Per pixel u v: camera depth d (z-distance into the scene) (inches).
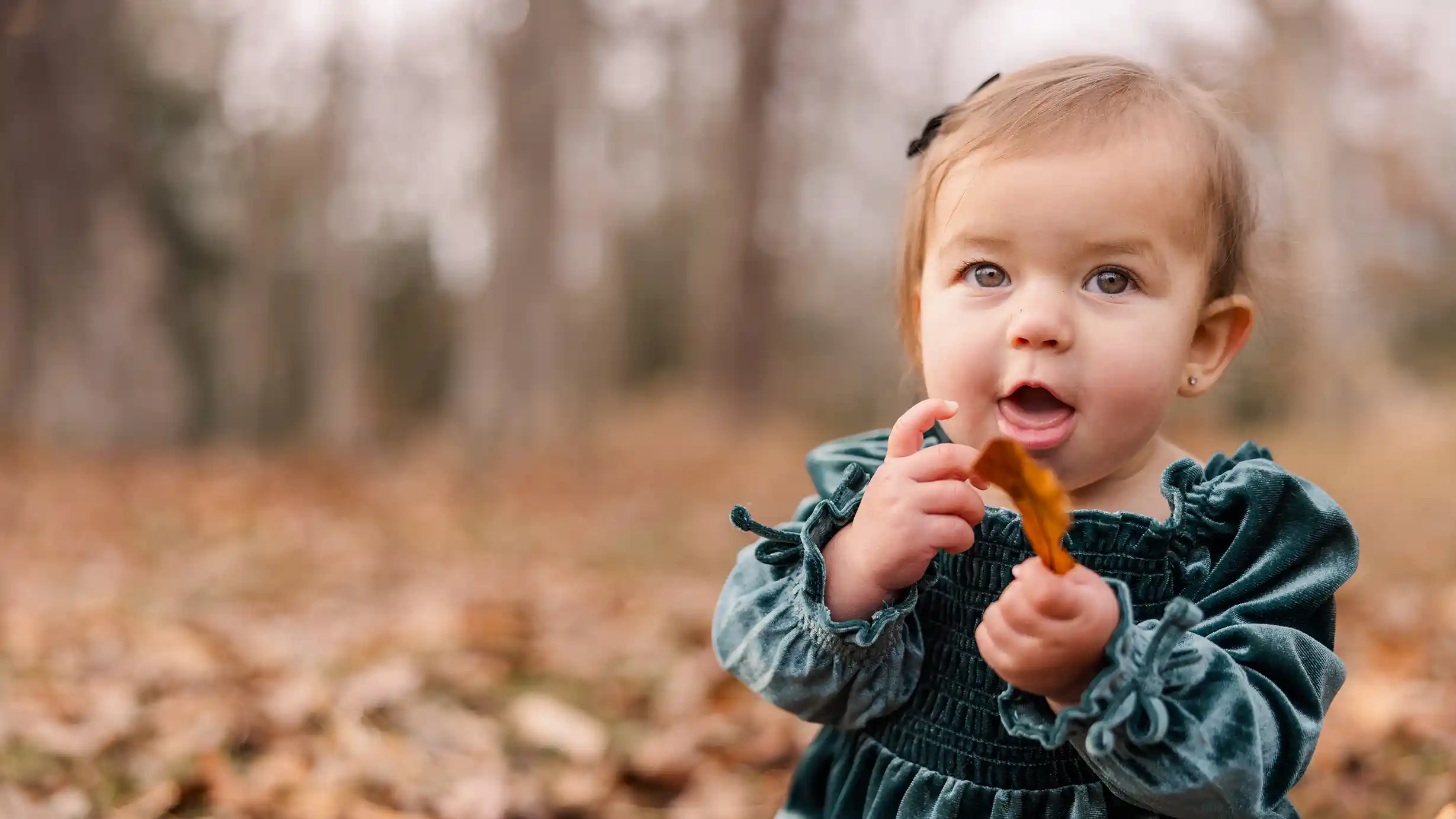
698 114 774.5
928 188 57.3
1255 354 77.4
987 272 53.9
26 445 542.0
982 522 56.2
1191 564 55.0
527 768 114.0
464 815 100.3
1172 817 51.0
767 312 661.3
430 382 791.7
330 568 248.1
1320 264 461.7
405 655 146.2
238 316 743.1
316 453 585.3
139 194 629.9
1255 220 62.3
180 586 221.0
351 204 678.5
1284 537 54.3
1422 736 114.3
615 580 231.8
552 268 525.3
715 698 136.0
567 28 538.9
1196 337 57.3
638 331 871.1
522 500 396.8
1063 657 45.6
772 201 674.2
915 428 52.8
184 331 715.4
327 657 147.9
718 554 271.4
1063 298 51.9
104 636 160.6
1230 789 46.9
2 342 596.1
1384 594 199.6
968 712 55.5
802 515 62.1
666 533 309.7
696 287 834.2
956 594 56.6
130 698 125.6
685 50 692.1
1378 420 527.8
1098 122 52.7
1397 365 622.5
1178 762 46.5
